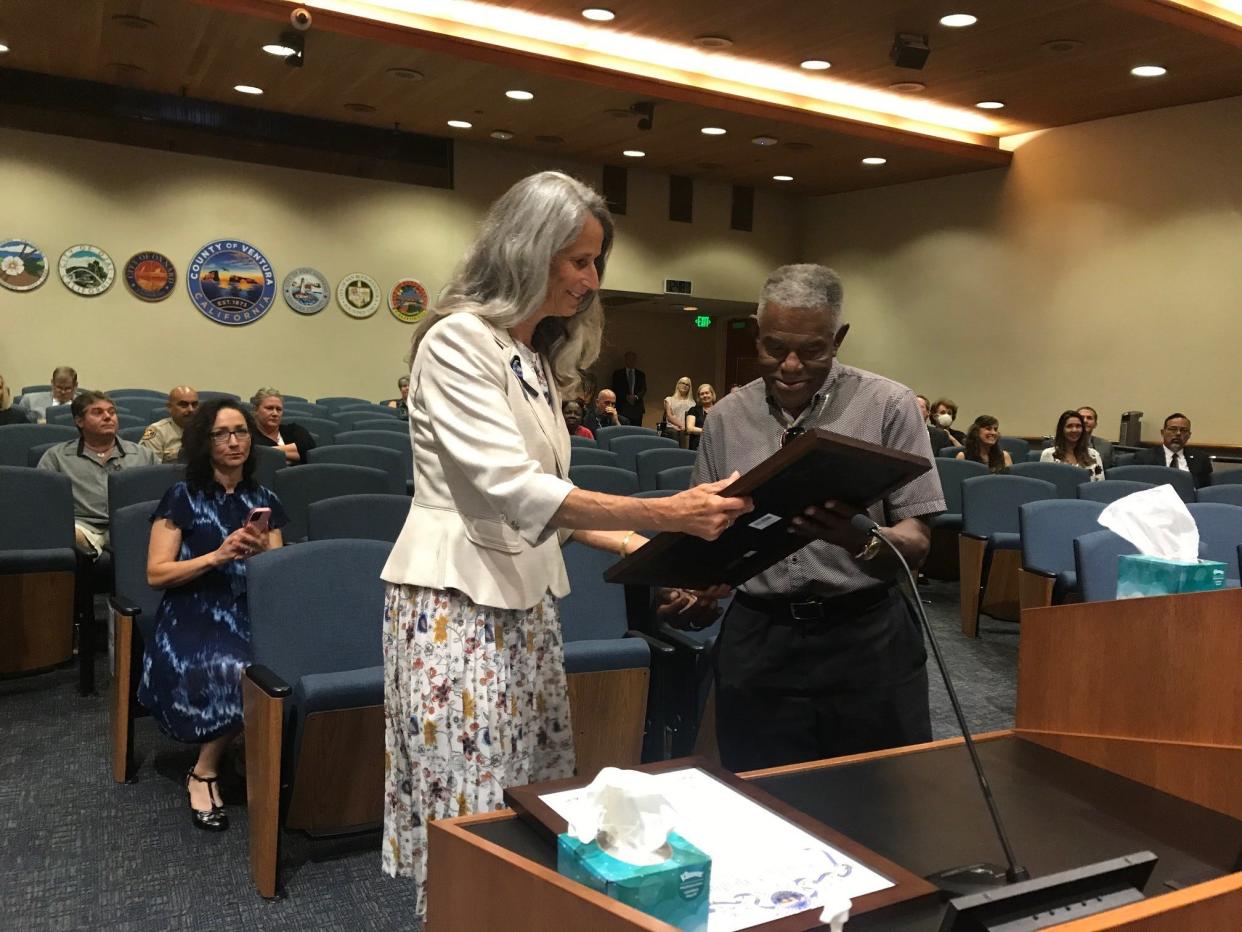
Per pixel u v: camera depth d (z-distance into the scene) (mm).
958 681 4363
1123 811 1211
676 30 7512
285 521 3105
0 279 9469
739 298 12766
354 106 9586
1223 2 7047
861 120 9438
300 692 2410
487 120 9828
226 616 2861
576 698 2693
